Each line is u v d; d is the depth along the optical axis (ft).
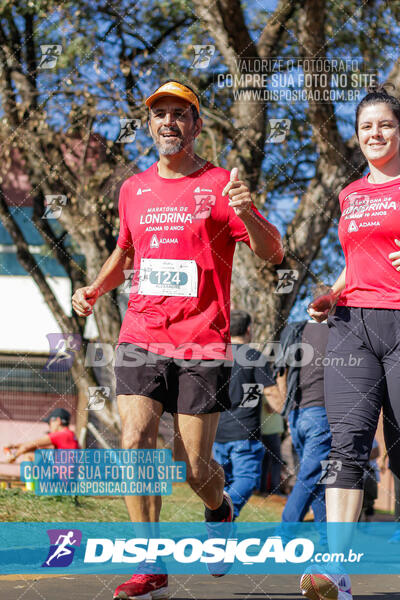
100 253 33.22
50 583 11.66
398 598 11.09
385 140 9.79
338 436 9.42
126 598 9.18
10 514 16.12
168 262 10.07
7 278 48.55
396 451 9.62
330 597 8.93
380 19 30.32
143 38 33.04
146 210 10.27
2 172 35.42
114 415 33.99
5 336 48.08
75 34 32.37
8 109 33.30
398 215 9.49
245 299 29.27
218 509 11.21
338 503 9.24
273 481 23.86
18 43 33.91
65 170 33.71
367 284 9.71
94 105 31.76
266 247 9.89
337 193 29.73
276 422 22.76
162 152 10.12
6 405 45.91
